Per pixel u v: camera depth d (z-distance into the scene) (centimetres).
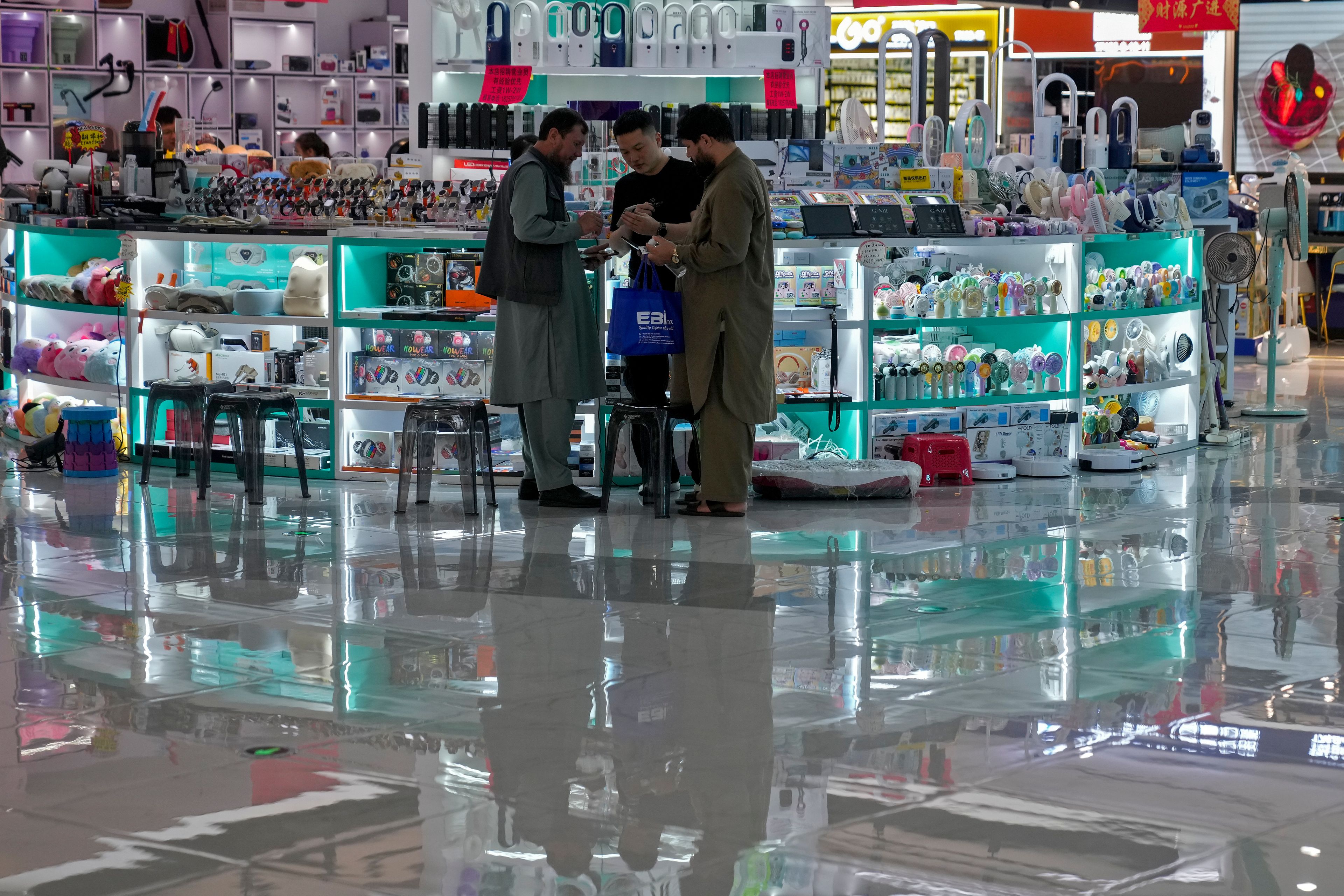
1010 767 368
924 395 806
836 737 390
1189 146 1076
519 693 426
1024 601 535
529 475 731
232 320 800
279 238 784
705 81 1007
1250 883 302
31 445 848
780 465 747
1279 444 930
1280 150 1634
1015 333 863
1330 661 461
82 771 364
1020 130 1647
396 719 404
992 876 306
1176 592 550
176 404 786
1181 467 851
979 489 780
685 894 298
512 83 901
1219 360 1061
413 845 321
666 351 664
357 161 936
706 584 558
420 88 966
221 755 375
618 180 719
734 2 983
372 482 788
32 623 498
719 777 362
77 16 1356
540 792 352
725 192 647
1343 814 339
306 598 534
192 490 757
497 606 525
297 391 796
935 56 1077
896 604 530
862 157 839
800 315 780
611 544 629
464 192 801
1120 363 870
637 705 416
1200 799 348
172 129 982
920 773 363
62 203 879
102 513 693
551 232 672
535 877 306
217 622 500
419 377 791
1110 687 434
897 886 302
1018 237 811
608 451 698
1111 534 655
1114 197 877
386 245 776
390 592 544
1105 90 1667
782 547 624
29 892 297
